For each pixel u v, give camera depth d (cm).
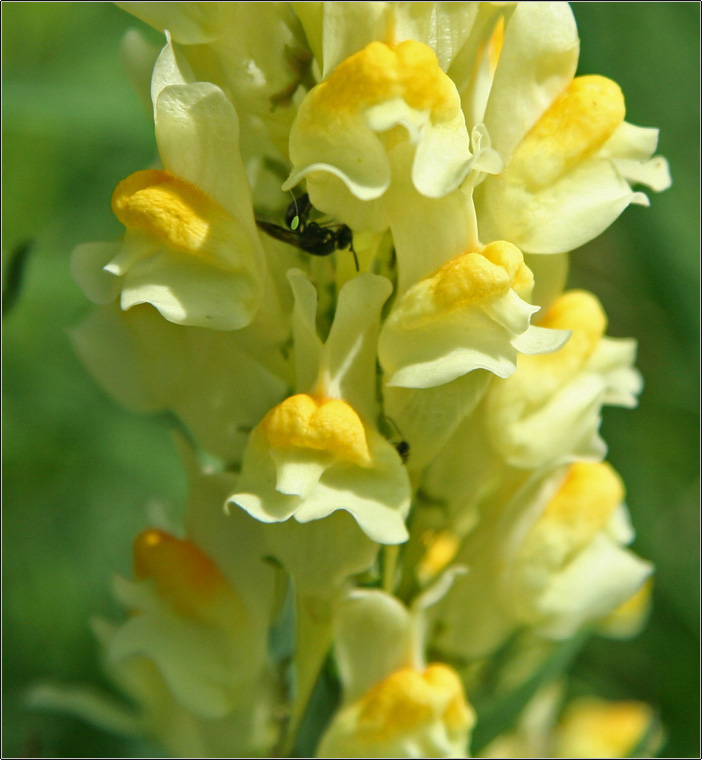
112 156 31
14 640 29
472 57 21
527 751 27
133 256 21
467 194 21
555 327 23
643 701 29
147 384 23
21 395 30
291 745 23
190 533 23
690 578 29
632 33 28
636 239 29
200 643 23
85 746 27
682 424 30
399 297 21
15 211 30
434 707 22
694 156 29
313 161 21
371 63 21
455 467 23
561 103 22
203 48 22
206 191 21
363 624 22
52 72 29
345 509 21
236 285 21
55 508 29
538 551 23
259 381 23
